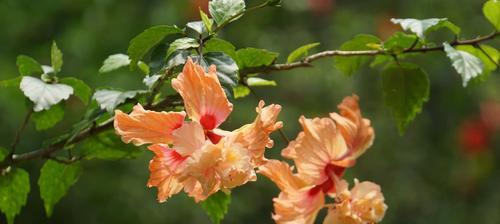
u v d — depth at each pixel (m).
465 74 3.66
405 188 10.94
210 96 2.95
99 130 3.75
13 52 9.57
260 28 10.37
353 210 3.40
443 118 11.23
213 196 3.88
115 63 3.87
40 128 4.04
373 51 3.91
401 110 4.08
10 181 3.98
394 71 4.04
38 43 9.70
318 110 10.30
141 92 3.57
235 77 3.24
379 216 3.42
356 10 10.91
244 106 9.74
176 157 2.91
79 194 9.32
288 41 10.48
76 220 9.31
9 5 9.70
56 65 3.86
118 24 9.63
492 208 11.39
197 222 9.41
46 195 4.02
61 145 3.84
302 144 3.43
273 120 2.91
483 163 11.34
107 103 3.54
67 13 9.78
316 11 10.74
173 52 3.28
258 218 10.24
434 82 10.95
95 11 9.68
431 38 10.48
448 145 11.30
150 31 3.35
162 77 3.40
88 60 9.48
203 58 3.27
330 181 3.44
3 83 3.94
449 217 11.15
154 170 2.94
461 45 3.96
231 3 3.36
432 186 11.25
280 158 9.82
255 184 10.14
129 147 3.96
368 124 3.54
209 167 2.82
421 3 10.71
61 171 3.99
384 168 10.86
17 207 4.04
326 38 10.69
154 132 2.90
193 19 9.62
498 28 3.92
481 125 11.22
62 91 3.72
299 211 3.41
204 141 2.88
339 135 3.46
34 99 3.65
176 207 9.36
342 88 10.41
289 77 10.29
